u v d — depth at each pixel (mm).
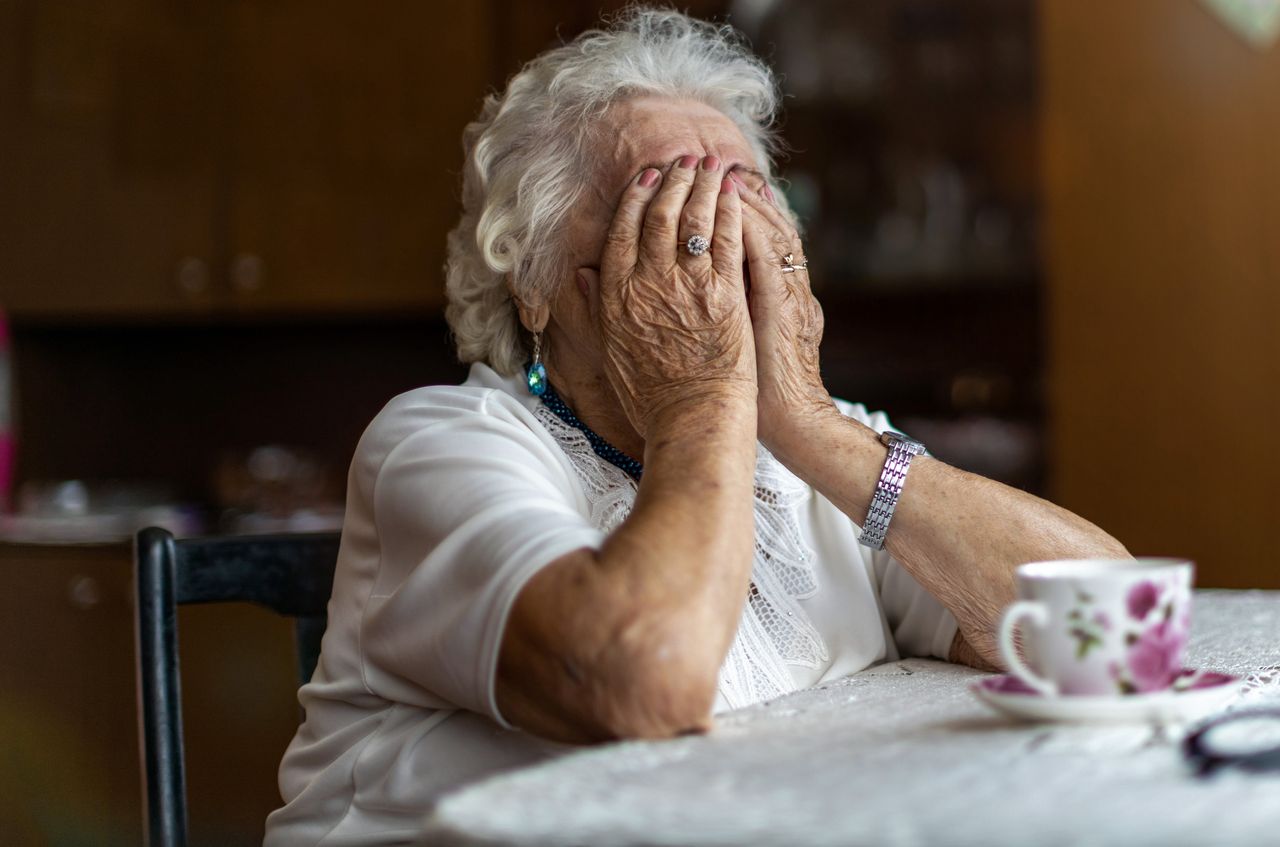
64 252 3115
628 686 814
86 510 2982
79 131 3105
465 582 902
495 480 979
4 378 3004
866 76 3207
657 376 1053
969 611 1073
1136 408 2855
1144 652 729
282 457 3164
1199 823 556
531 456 1062
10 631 2561
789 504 1196
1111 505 2871
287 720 2441
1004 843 543
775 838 563
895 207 3201
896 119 3199
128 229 3121
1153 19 2824
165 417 3453
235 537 1291
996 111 3148
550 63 1242
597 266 1152
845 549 1236
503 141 1214
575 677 827
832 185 3227
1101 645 729
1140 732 718
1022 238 3127
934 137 3184
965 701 877
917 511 1066
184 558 1263
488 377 1212
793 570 1188
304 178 3154
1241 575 2803
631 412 1069
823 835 563
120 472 3441
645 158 1144
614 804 624
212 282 3148
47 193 3111
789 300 1110
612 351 1076
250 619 2449
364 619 1027
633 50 1226
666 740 777
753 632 1131
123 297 3123
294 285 3162
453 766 994
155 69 3123
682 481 929
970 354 3209
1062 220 2895
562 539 879
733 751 735
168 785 1192
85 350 3400
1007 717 785
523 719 882
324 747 1086
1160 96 2826
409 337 3434
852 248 3211
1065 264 2895
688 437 978
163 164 3131
